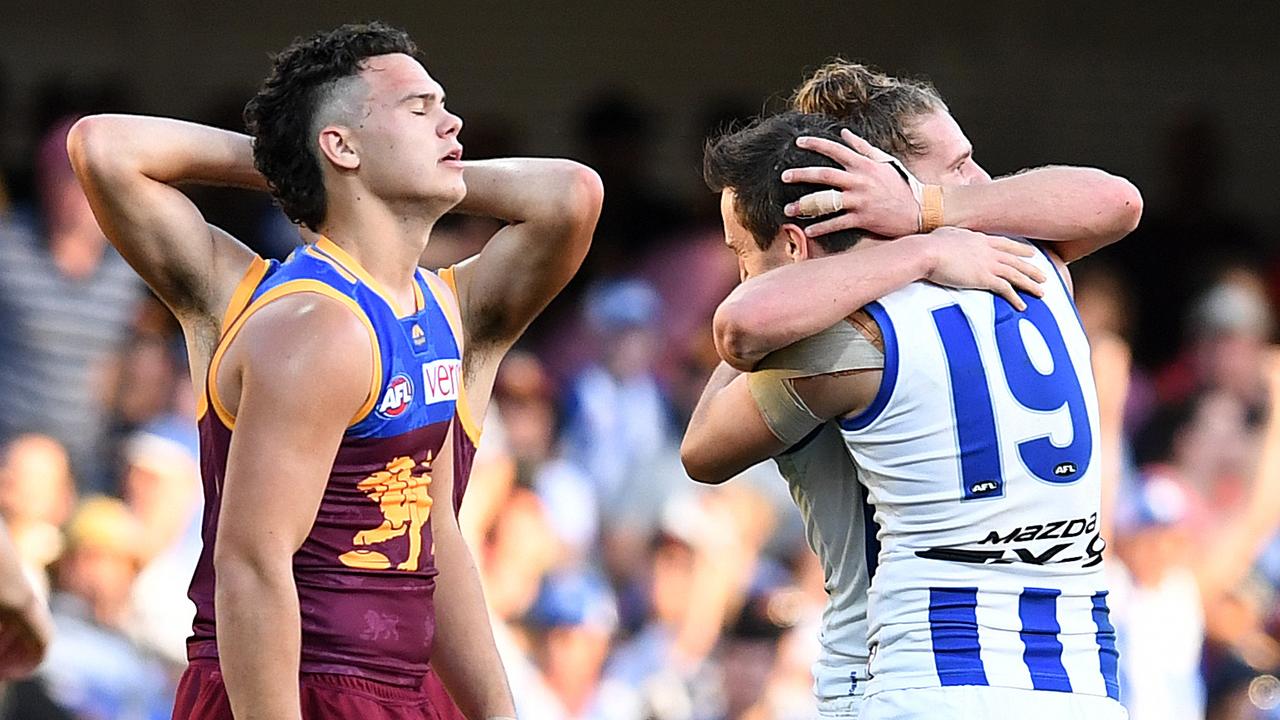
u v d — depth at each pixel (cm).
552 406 2444
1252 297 2684
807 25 3284
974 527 986
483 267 1095
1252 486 2464
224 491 929
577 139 3191
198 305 1027
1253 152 3334
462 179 988
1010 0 3319
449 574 1059
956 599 986
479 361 1103
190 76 3112
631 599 2302
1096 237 1030
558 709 2117
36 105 2853
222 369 966
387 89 965
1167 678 2255
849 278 979
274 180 981
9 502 1983
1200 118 3316
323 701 966
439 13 3186
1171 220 3180
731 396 1045
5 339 2269
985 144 3322
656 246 2806
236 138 1043
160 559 2078
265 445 920
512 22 3203
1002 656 980
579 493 2320
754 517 2345
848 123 1055
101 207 1015
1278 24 3341
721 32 3256
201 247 1024
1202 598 2359
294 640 923
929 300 995
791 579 2316
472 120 3133
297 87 970
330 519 968
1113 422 2430
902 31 3312
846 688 1045
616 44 3231
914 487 991
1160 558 2289
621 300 2588
